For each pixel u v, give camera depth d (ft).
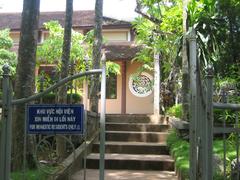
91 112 28.32
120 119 35.60
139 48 50.93
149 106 53.83
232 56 27.89
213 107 12.21
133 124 32.65
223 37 28.66
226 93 20.89
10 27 57.06
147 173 24.12
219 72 27.91
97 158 25.49
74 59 36.96
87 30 55.11
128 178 22.43
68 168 19.60
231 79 25.52
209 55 28.81
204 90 12.32
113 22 54.19
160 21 40.14
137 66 54.24
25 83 19.95
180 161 21.94
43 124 13.67
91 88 31.19
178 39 33.76
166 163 25.09
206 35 29.25
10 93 13.70
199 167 12.19
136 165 25.30
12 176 17.42
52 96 24.68
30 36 20.24
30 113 13.71
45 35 55.16
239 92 24.90
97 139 29.78
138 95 54.24
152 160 25.26
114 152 28.32
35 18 20.42
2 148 13.53
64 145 20.84
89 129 28.53
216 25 29.14
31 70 20.16
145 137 30.71
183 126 23.86
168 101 44.57
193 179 12.37
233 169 15.06
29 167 18.89
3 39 44.37
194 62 12.51
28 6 20.33
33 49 20.29
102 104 13.67
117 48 53.06
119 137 30.83
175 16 34.78
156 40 40.73
